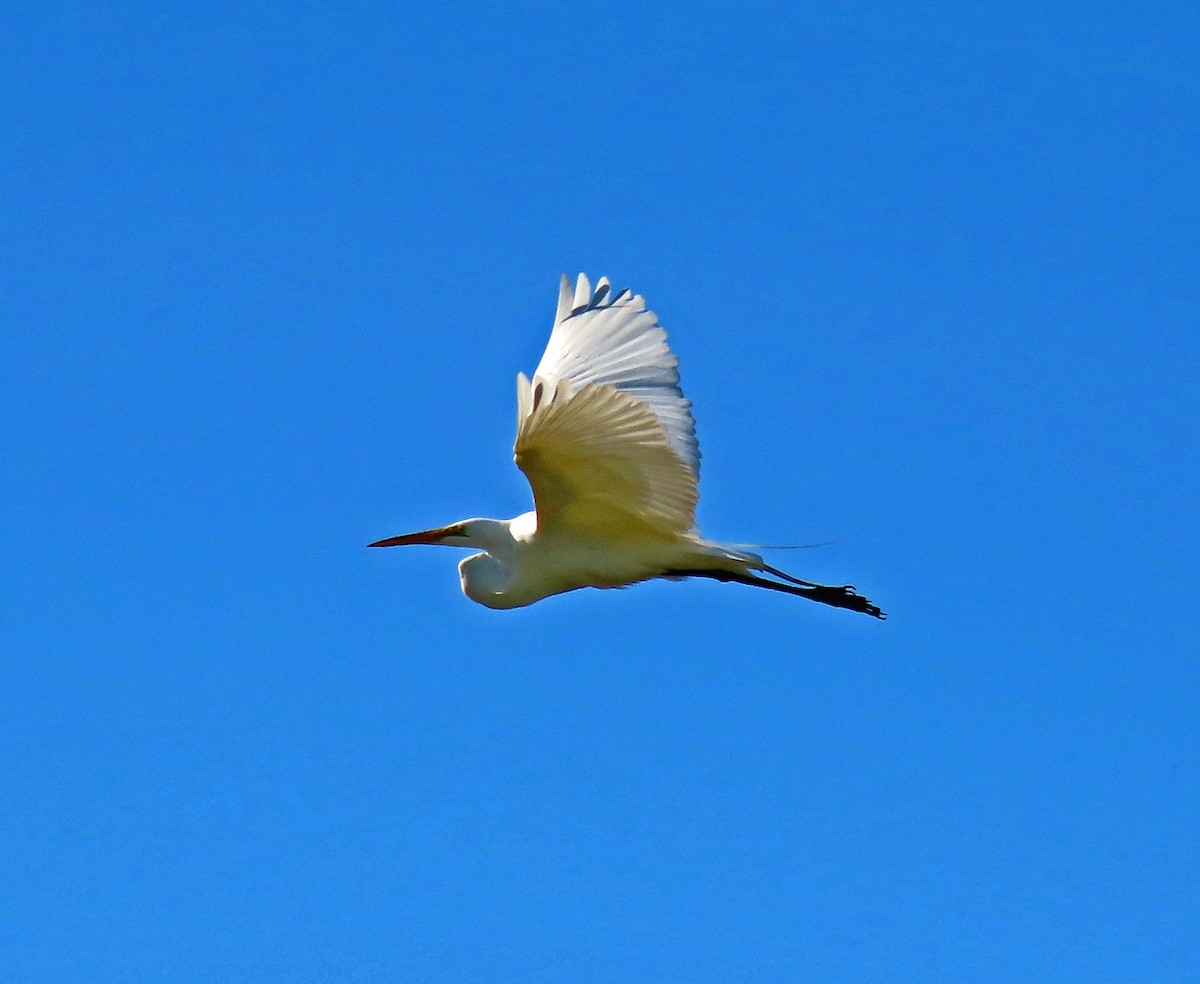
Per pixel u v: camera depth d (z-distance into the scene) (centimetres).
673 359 1358
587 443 1261
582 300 1415
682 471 1295
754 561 1409
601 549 1427
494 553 1495
